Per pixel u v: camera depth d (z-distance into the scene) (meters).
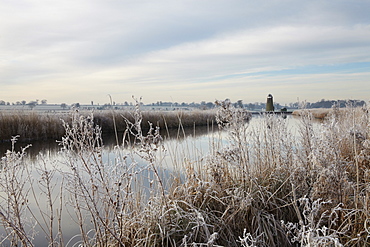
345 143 5.25
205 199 3.55
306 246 2.26
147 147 3.22
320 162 3.70
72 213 4.48
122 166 3.19
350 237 2.92
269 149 4.89
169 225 3.21
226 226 3.31
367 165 4.54
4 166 2.76
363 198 3.33
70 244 3.59
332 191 3.36
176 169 4.45
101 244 2.95
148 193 4.41
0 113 14.90
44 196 5.11
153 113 21.39
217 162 4.00
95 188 2.91
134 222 3.04
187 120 23.25
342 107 8.72
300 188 3.90
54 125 15.29
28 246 2.71
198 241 3.15
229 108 4.14
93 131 3.18
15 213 2.61
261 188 3.87
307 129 4.86
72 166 2.86
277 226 3.46
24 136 14.49
